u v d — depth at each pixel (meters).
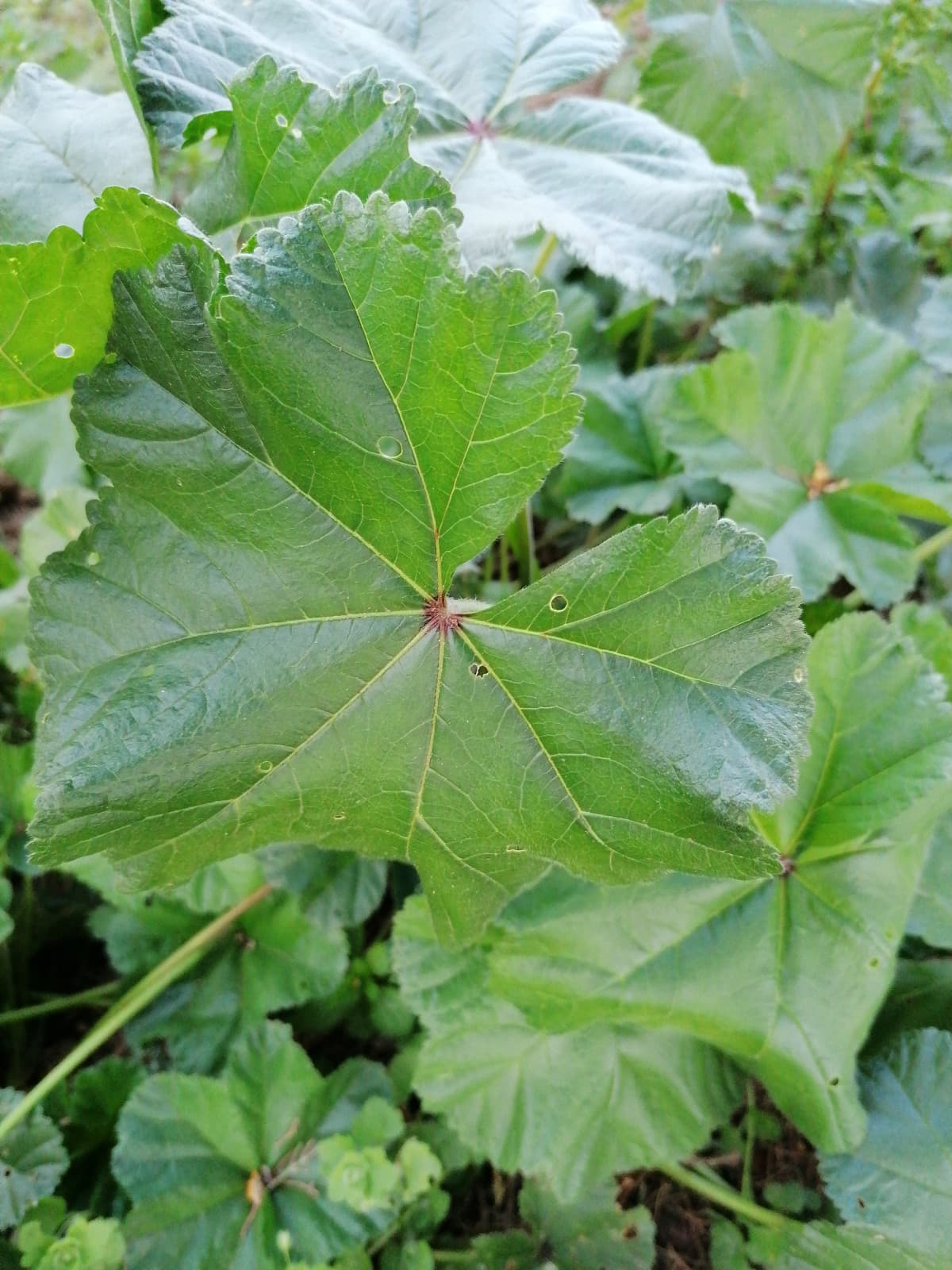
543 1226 0.20
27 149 0.14
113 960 0.23
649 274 0.16
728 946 0.17
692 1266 0.21
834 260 0.28
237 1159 0.20
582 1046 0.19
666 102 0.23
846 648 0.17
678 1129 0.18
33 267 0.11
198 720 0.12
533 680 0.12
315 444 0.11
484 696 0.13
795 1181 0.20
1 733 0.25
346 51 0.16
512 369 0.11
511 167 0.17
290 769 0.13
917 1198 0.16
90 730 0.11
